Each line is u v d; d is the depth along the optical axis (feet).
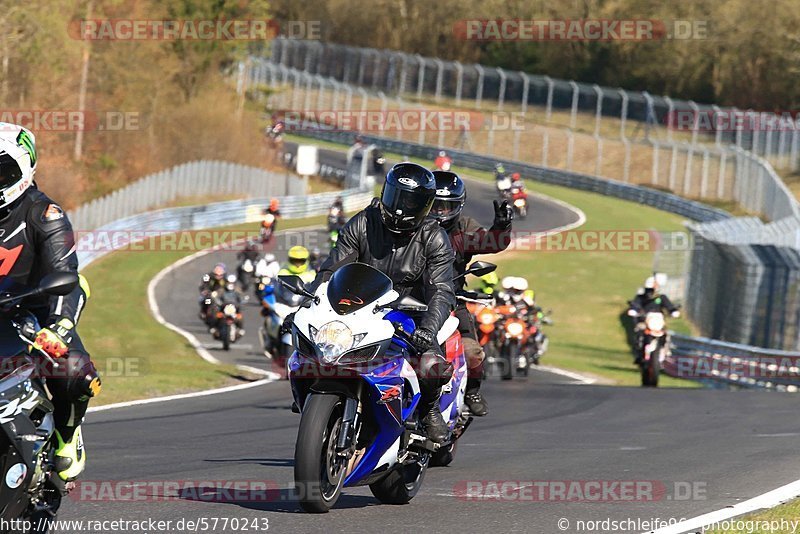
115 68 601.62
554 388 200.44
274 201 496.23
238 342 293.84
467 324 95.04
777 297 272.92
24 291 55.52
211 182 606.96
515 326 229.45
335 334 70.23
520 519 72.13
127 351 258.57
